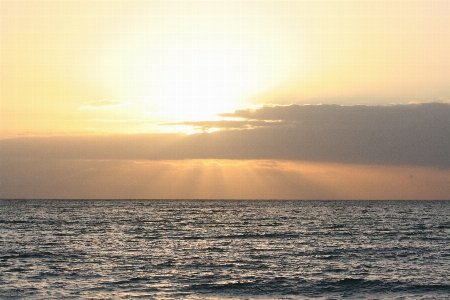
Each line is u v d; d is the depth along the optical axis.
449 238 80.19
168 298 40.00
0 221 116.50
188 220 127.75
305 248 67.50
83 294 40.84
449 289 43.00
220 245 71.00
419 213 169.88
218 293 41.75
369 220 126.88
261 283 45.12
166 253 62.62
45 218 130.38
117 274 48.81
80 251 63.91
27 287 43.03
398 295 41.19
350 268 52.16
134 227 102.94
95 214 155.00
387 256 60.06
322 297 40.69
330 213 168.62
